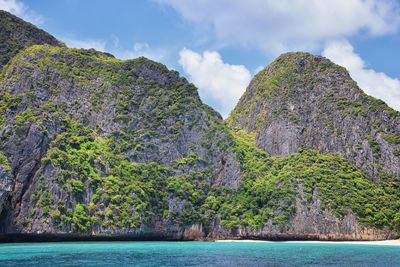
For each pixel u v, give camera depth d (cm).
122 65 16350
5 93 13962
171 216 12731
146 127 14788
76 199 11362
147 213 12288
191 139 15025
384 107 16388
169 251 9019
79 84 15175
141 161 13875
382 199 13712
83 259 7256
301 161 15162
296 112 17575
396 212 13438
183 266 6688
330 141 16175
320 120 16912
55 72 15088
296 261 7425
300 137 16688
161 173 13650
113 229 11500
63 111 14000
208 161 14662
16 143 11600
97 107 14788
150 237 12388
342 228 12706
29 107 13212
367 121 16088
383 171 14812
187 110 15525
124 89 15600
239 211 13362
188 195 13425
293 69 19300
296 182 13712
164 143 14588
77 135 13138
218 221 13200
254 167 15125
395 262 7331
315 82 18325
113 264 6731
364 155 15300
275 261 7412
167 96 15762
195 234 12912
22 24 17375
